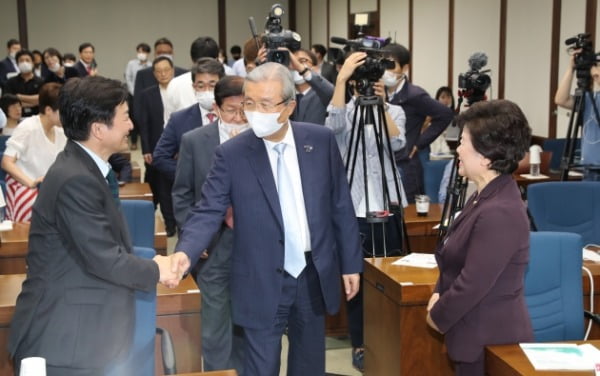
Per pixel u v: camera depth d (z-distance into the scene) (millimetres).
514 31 7672
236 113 3010
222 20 16188
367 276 3133
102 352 1877
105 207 1896
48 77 9945
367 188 3215
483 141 2027
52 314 1865
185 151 3131
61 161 1886
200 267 3037
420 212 4117
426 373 2818
